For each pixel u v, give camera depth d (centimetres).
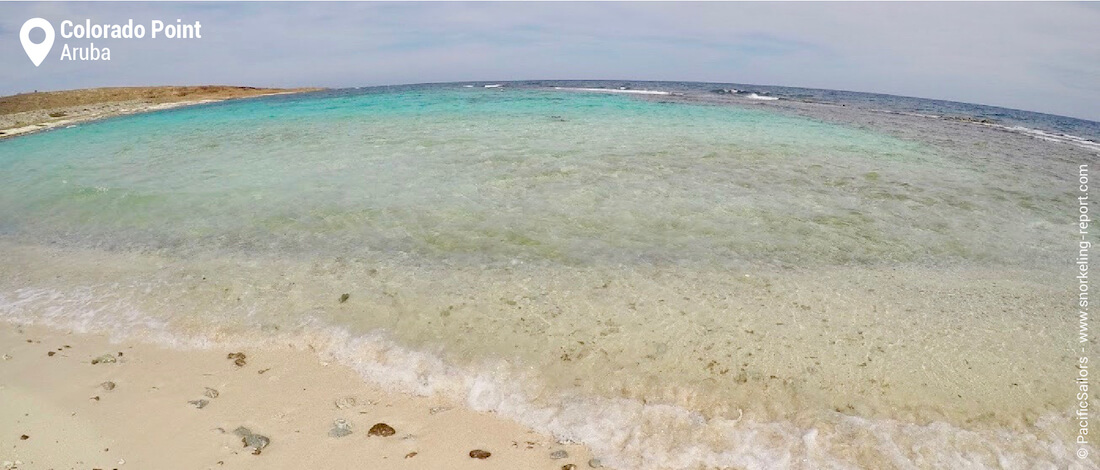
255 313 477
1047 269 572
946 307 482
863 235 656
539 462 319
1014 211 768
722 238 637
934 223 705
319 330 452
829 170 986
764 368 393
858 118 1914
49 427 342
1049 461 315
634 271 549
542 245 614
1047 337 433
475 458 321
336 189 840
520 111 1970
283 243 629
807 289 513
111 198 826
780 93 3753
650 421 348
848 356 406
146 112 2519
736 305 481
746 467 313
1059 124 2720
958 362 399
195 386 386
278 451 325
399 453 325
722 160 1049
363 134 1420
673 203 760
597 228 665
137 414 356
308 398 375
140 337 448
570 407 363
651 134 1375
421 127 1539
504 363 405
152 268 571
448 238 636
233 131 1596
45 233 688
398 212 725
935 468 310
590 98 2644
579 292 505
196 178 940
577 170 946
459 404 370
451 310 475
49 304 502
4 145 1522
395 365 409
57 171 1059
